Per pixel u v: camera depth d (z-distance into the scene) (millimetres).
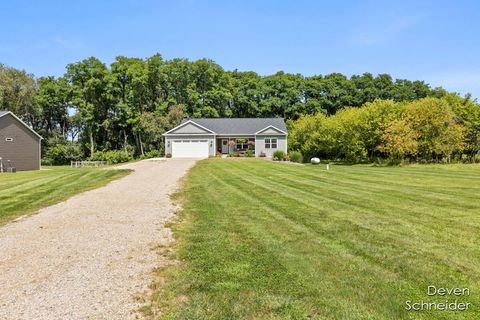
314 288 4512
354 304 4113
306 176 17422
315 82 60844
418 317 3850
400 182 14961
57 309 4090
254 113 58656
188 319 3861
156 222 8195
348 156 35000
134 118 49312
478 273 4953
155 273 5129
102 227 7762
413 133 28953
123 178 16984
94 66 48688
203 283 4730
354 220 8008
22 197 11672
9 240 6797
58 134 52875
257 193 12078
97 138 52219
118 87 49906
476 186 13602
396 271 5023
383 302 4148
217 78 56031
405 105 32844
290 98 59125
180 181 15719
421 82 66375
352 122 33000
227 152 43219
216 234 7035
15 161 31969
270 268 5188
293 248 6062
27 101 48656
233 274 5004
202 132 40656
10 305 4188
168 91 53531
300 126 40438
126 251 6129
